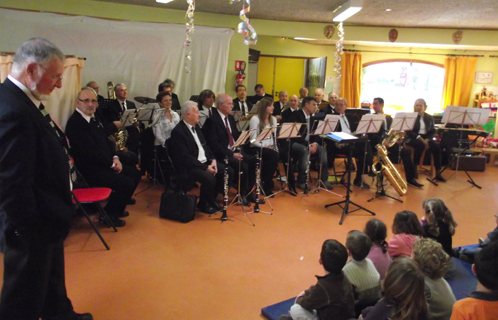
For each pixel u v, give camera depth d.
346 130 5.52
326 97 9.85
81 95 3.41
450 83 9.88
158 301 2.42
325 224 3.94
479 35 7.84
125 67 6.15
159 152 4.86
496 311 1.40
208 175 3.94
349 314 1.82
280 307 2.37
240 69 6.89
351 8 5.66
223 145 4.43
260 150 4.62
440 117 7.71
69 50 5.81
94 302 2.38
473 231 3.91
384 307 1.57
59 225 1.71
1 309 1.64
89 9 6.16
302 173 5.21
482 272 1.43
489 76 9.81
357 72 9.82
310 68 9.31
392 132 5.41
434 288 1.86
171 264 2.93
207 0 5.95
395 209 4.53
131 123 4.46
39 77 1.60
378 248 2.32
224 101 4.46
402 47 9.86
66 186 1.75
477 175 6.53
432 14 6.57
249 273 2.84
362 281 2.04
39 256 1.66
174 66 6.40
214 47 6.56
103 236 3.38
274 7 6.28
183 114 4.01
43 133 1.63
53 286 1.92
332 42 9.43
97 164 3.52
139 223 3.74
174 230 3.60
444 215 2.84
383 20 7.15
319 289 1.82
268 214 4.18
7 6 5.72
